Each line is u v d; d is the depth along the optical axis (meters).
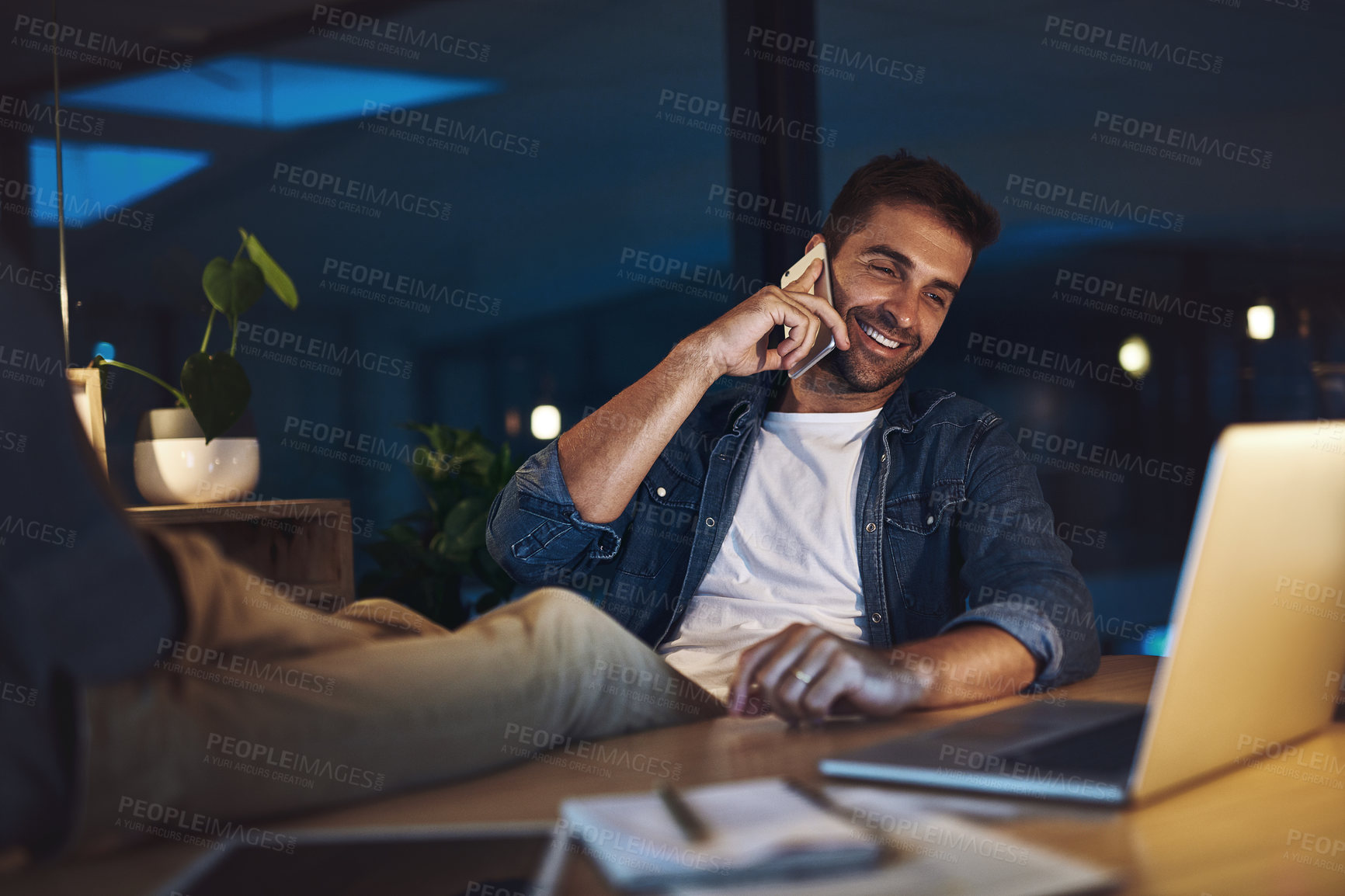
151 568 0.49
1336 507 0.61
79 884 0.43
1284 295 2.82
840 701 0.80
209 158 3.65
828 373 1.45
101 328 3.26
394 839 0.46
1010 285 3.01
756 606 1.32
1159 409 2.96
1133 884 0.41
